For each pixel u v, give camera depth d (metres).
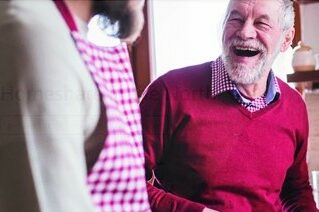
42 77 0.45
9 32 0.46
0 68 0.46
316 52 1.58
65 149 0.46
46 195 0.46
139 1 0.59
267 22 1.03
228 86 1.06
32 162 0.46
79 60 0.50
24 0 0.49
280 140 1.11
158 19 1.75
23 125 0.45
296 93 1.19
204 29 1.74
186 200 1.00
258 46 1.04
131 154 0.59
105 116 0.52
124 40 0.64
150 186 1.05
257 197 1.07
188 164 1.06
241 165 1.06
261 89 1.10
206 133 1.05
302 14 1.57
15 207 0.47
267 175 1.09
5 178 0.48
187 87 1.08
